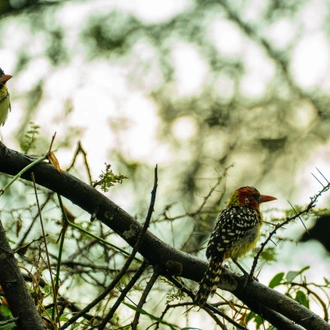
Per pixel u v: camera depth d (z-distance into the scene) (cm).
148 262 782
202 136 1967
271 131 2056
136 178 1578
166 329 955
